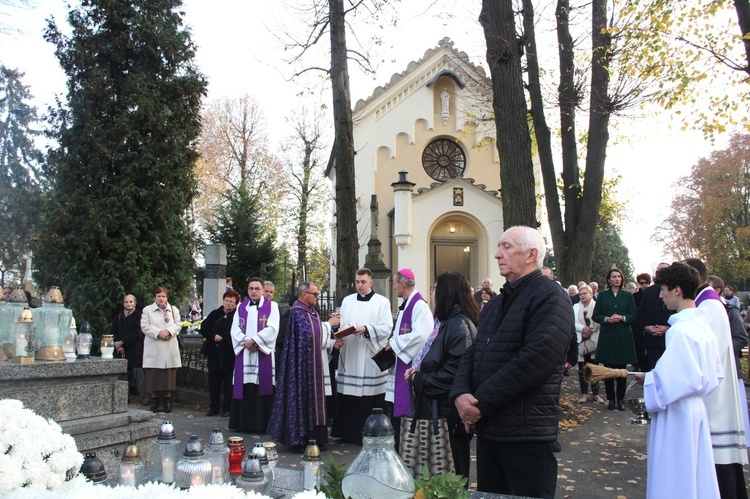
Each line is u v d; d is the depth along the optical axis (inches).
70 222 529.7
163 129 559.2
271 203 1467.8
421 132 1092.5
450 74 1075.9
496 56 392.5
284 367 304.3
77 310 514.0
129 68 570.3
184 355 492.4
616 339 382.0
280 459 287.4
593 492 239.1
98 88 539.5
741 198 1673.2
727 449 173.5
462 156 1107.3
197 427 367.2
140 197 548.4
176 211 569.9
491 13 396.8
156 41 565.0
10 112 960.9
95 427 216.7
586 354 411.2
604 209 831.1
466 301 207.0
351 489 104.4
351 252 426.0
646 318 358.9
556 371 138.7
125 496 95.9
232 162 1566.2
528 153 390.3
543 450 138.1
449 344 201.3
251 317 355.3
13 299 228.1
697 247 1788.9
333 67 441.4
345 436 324.5
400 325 271.7
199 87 589.6
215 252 622.8
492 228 966.4
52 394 210.4
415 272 940.6
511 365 137.4
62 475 121.2
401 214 941.8
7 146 944.3
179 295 575.2
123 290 520.4
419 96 1095.0
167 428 145.6
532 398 138.6
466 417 142.3
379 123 1085.1
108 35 564.4
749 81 492.1
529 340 138.8
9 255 741.3
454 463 202.7
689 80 500.1
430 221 956.6
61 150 553.0
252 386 350.0
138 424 229.8
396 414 263.4
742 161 1635.1
